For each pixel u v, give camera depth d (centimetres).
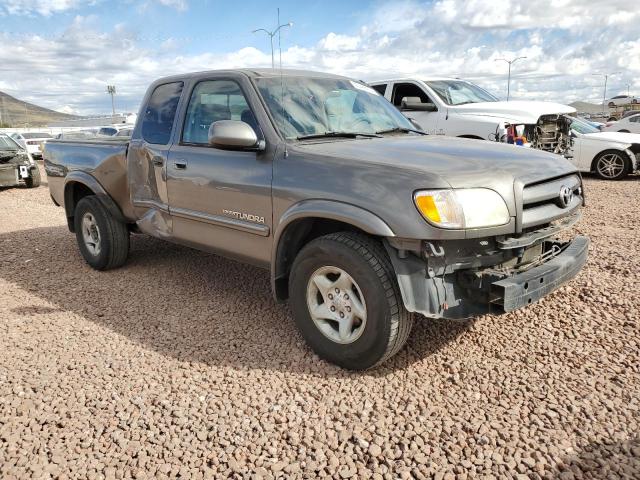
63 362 362
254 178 373
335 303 335
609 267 505
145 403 310
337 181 325
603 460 249
